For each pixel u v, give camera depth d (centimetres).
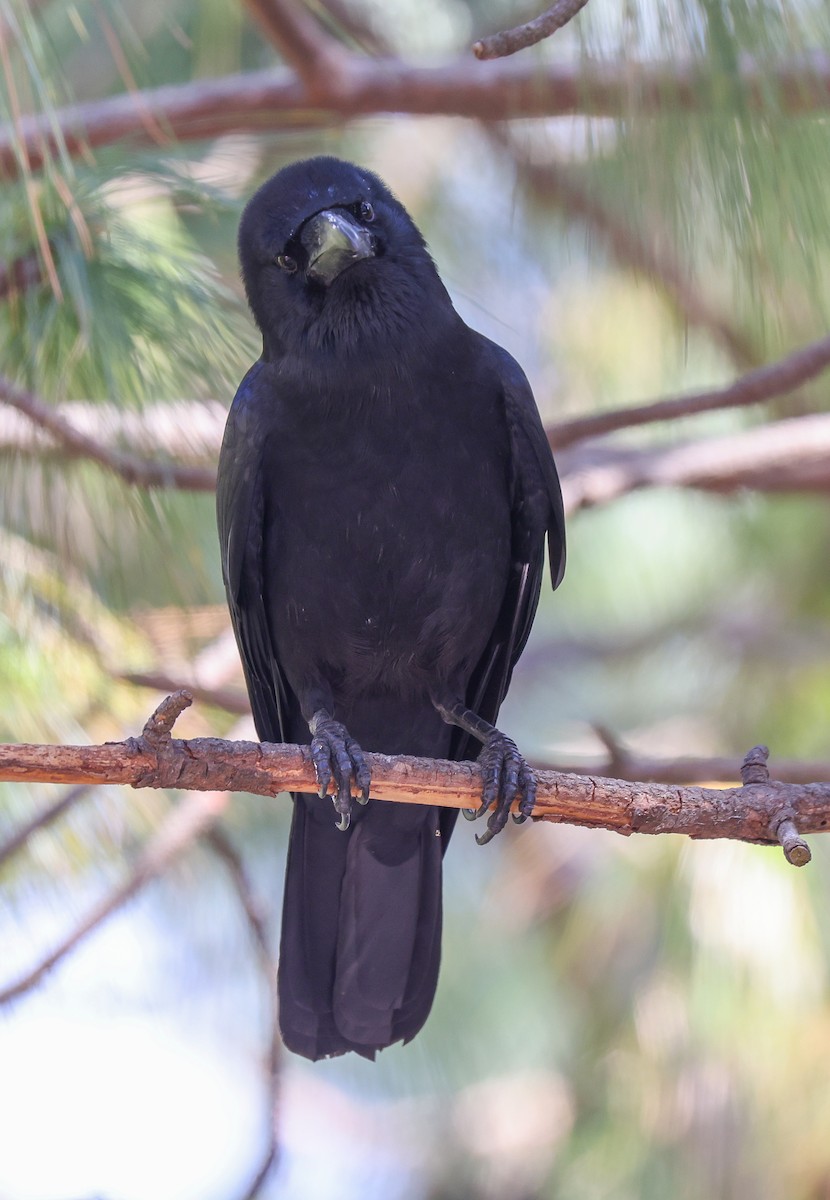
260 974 878
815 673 1173
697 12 701
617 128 742
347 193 805
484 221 1304
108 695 852
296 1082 1523
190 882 1146
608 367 1287
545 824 1225
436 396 781
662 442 1198
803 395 1225
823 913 1031
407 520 780
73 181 748
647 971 1120
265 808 1144
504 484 810
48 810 844
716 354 1230
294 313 795
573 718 1351
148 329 780
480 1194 1438
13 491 829
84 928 820
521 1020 1409
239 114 928
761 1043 1036
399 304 786
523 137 1067
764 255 776
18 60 686
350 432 778
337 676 823
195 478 841
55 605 837
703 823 639
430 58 1095
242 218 829
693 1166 1072
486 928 1362
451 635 804
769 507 1309
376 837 815
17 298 775
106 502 862
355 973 813
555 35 878
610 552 1380
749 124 727
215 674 916
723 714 1180
